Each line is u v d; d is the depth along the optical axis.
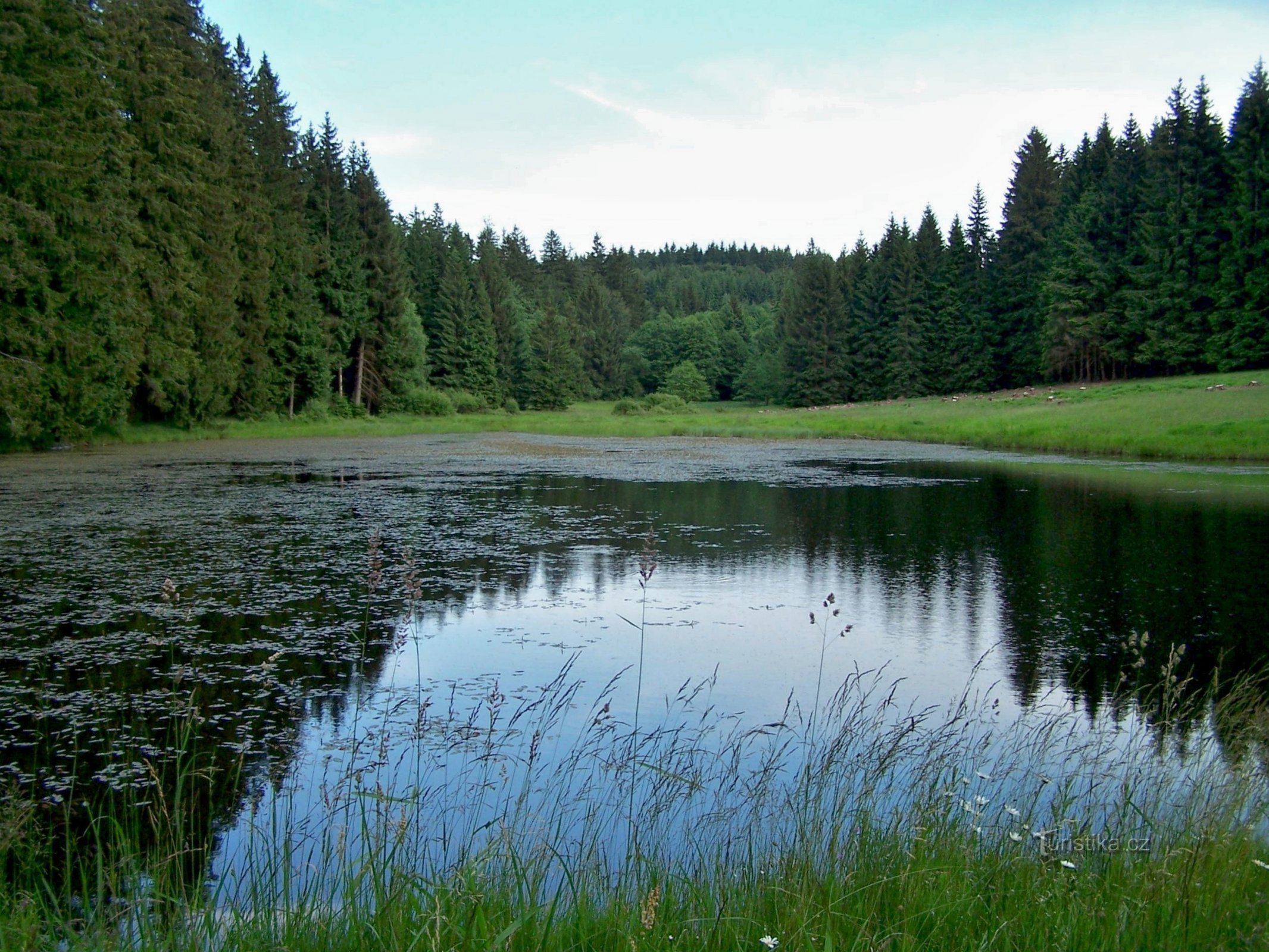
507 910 3.42
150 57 33.31
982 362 65.81
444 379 72.75
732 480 23.50
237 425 40.62
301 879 4.31
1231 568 12.70
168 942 3.29
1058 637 9.33
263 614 9.73
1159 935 3.27
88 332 27.50
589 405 90.69
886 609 10.45
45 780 5.76
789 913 3.33
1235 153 47.41
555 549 13.77
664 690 7.62
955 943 3.19
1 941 3.18
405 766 5.98
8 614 9.60
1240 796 4.64
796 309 78.00
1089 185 59.28
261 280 41.50
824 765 5.48
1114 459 29.17
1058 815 4.83
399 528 15.31
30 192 25.73
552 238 123.38
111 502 18.08
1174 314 49.56
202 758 6.13
